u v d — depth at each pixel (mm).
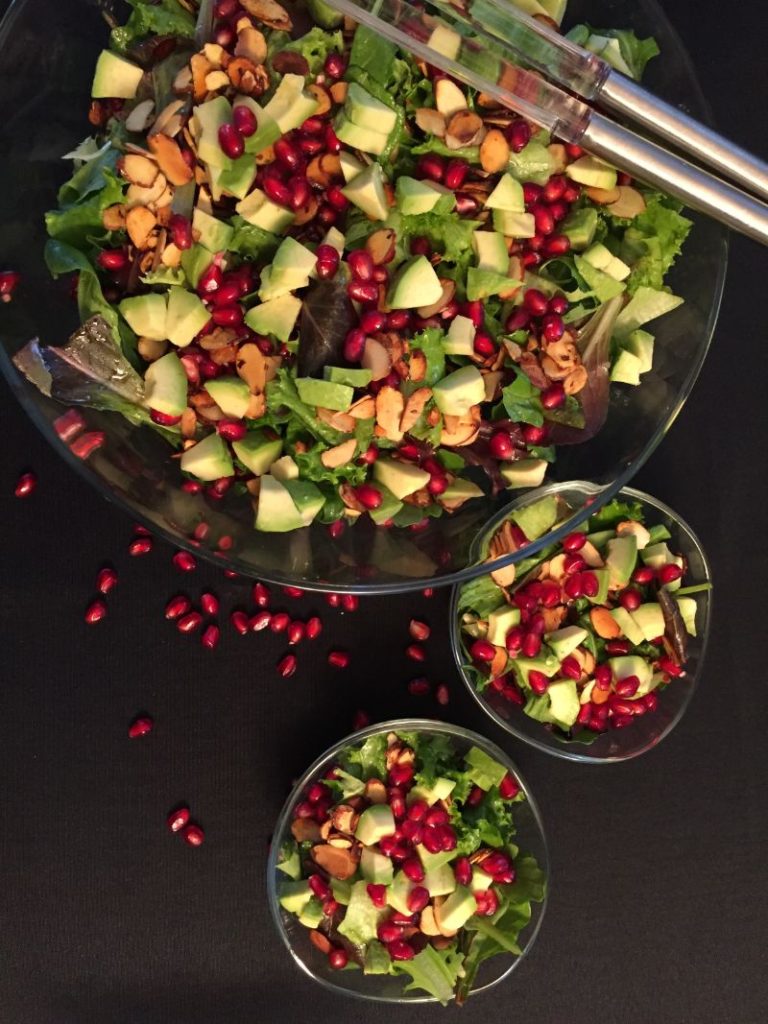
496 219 348
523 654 422
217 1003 450
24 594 436
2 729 438
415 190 334
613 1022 464
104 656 441
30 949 442
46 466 434
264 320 337
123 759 444
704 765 468
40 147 346
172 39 339
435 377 344
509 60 322
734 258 454
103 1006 446
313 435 346
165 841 447
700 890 468
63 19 334
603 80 328
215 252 331
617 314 361
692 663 453
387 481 352
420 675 453
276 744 448
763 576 467
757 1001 470
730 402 461
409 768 427
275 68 329
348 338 330
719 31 446
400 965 427
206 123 322
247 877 450
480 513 367
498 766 425
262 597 444
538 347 351
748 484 463
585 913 464
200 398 343
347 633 450
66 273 340
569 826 463
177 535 360
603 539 437
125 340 337
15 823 441
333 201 342
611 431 374
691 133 335
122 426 349
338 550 367
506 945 423
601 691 440
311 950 437
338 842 419
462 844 425
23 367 339
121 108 346
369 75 333
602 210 359
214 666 446
